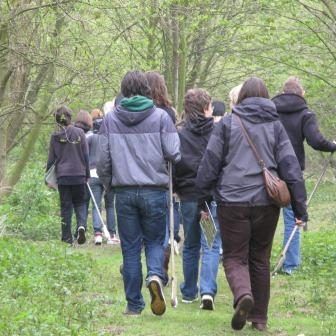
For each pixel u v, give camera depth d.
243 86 10.70
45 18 22.11
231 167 10.42
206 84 37.47
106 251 19.56
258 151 10.41
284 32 31.72
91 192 20.48
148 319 11.26
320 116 37.22
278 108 14.93
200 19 30.84
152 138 11.02
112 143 11.06
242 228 10.41
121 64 27.88
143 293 13.59
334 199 36.22
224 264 10.53
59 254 15.65
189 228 12.51
